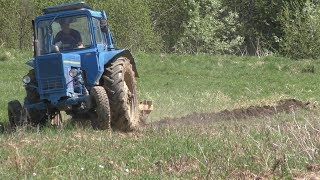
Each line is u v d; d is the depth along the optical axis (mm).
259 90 45750
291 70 59281
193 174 14703
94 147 17984
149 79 52375
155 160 16203
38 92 24172
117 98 24094
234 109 33469
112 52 25297
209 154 16672
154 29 100250
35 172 14703
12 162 15727
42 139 19688
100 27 25422
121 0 87812
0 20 80250
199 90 45688
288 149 16953
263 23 99500
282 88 46594
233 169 14969
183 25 92375
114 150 17438
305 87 47062
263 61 64000
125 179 13898
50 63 23641
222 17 98750
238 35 95188
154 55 65812
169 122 27859
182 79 53281
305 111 31188
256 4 98125
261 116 29641
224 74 56906
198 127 23188
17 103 24562
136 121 26000
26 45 81688
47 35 25062
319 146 17125
